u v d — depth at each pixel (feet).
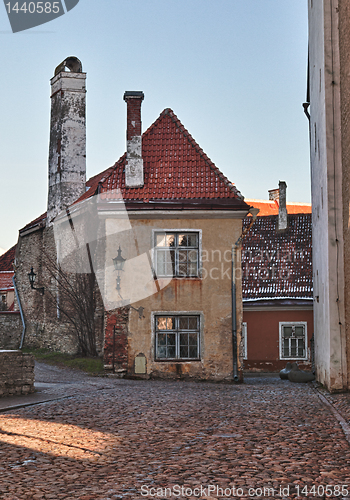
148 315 59.47
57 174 87.61
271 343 87.66
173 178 62.69
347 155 47.06
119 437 28.35
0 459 23.97
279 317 87.81
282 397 44.01
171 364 58.90
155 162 63.98
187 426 31.22
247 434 29.04
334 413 35.53
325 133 48.24
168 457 24.45
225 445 26.61
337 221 47.01
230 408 37.65
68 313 73.82
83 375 59.00
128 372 58.85
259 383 61.52
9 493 19.43
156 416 34.14
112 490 19.89
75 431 29.66
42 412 35.32
